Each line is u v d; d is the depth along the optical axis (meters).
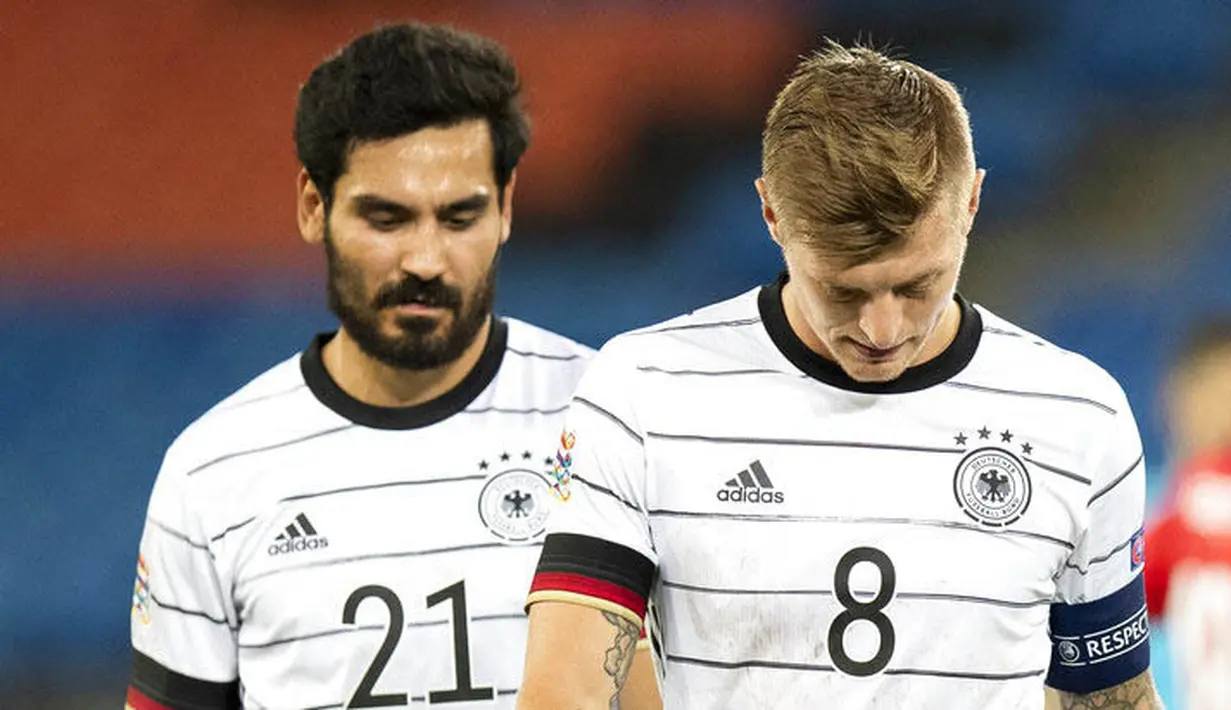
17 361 29.75
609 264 31.94
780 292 7.96
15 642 26.47
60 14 31.77
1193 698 17.11
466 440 9.30
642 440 7.73
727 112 32.53
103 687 26.28
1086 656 8.23
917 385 7.79
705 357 7.89
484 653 8.99
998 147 32.25
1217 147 32.28
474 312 8.89
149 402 30.02
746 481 7.66
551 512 8.03
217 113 31.92
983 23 32.84
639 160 32.34
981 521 7.68
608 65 32.56
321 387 9.43
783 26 32.62
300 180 9.33
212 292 30.86
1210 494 17.12
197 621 9.25
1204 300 31.11
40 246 30.73
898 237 6.78
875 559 7.59
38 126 31.39
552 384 9.52
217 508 9.20
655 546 7.74
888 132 6.91
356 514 9.15
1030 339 8.03
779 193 7.14
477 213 8.77
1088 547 7.94
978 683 7.61
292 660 9.03
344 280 8.84
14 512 28.31
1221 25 32.94
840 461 7.70
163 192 31.39
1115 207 32.03
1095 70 32.75
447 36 8.88
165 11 32.19
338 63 8.87
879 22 32.66
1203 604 17.05
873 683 7.54
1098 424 7.84
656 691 8.63
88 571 27.66
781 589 7.57
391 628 8.98
